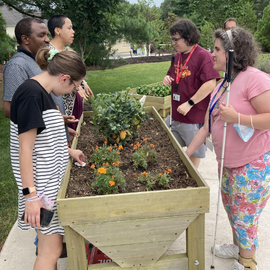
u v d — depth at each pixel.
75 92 2.96
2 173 3.86
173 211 1.64
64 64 1.53
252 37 1.71
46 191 1.64
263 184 1.79
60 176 1.74
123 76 13.27
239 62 1.71
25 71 2.18
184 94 3.07
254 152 1.75
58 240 1.76
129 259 1.73
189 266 1.80
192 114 3.09
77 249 1.70
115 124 2.75
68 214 1.58
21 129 1.46
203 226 1.72
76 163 2.38
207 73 2.84
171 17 19.58
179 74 3.07
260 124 1.62
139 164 2.33
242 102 1.72
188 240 1.74
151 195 1.59
